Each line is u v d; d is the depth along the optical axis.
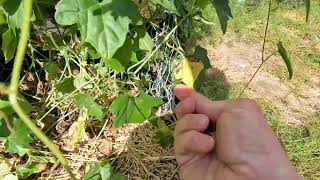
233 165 0.23
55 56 0.51
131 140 0.52
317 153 0.57
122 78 0.51
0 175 0.46
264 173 0.22
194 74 0.47
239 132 0.23
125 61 0.44
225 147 0.23
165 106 0.54
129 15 0.36
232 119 0.23
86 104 0.45
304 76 0.69
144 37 0.45
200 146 0.23
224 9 0.40
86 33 0.35
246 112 0.23
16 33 0.39
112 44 0.35
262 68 0.69
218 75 0.66
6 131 0.41
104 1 0.35
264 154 0.22
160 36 0.49
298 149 0.57
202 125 0.24
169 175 0.50
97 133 0.52
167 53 0.51
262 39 0.74
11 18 0.39
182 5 0.47
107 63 0.43
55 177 0.48
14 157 0.48
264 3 0.80
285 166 0.22
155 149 0.51
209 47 0.71
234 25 0.75
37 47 0.51
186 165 0.24
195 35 0.65
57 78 0.50
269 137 0.23
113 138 0.52
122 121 0.44
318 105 0.65
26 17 0.16
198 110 0.25
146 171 0.50
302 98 0.66
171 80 0.53
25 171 0.46
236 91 0.64
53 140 0.50
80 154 0.50
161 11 0.48
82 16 0.35
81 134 0.50
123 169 0.50
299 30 0.77
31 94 0.52
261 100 0.64
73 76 0.48
